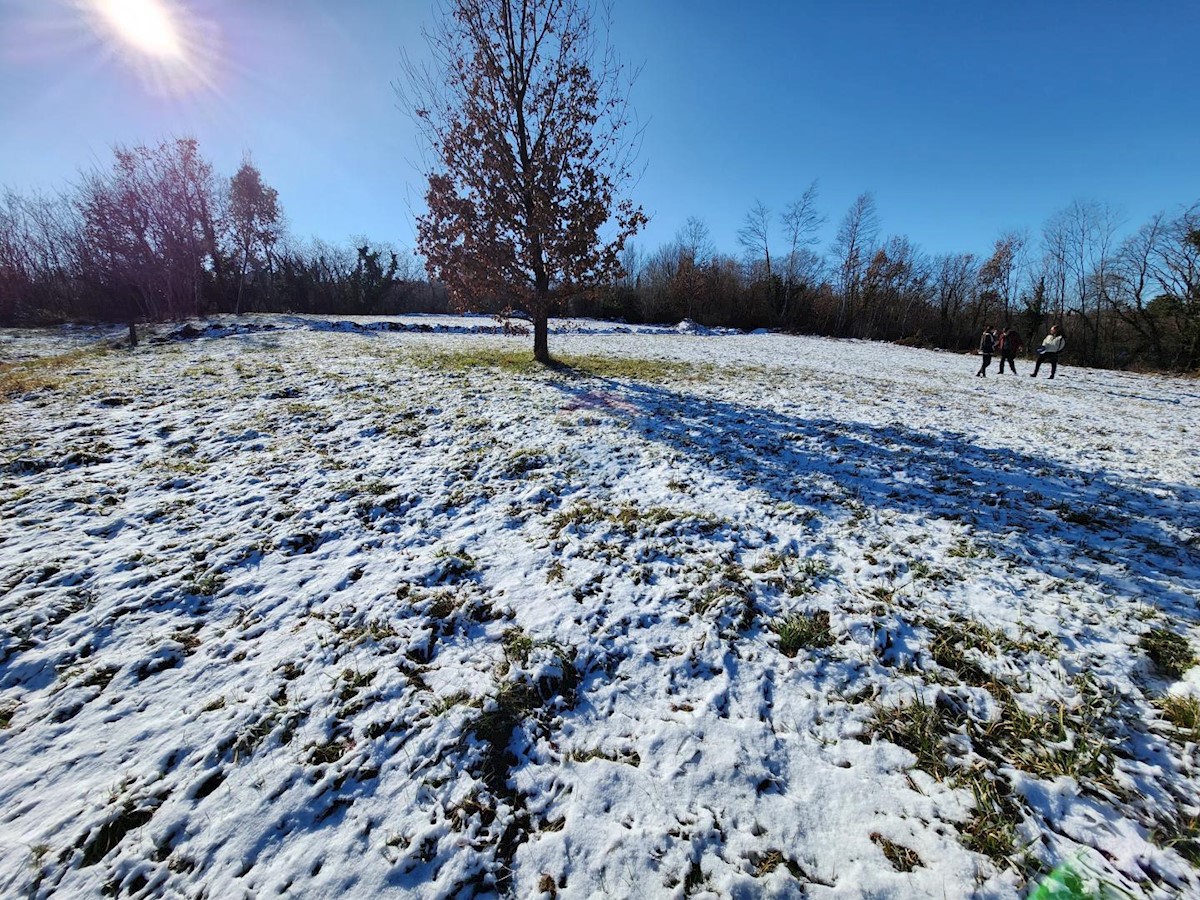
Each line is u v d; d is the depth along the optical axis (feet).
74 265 108.06
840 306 136.56
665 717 9.21
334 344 53.16
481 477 19.07
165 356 44.45
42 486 17.53
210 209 108.88
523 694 9.71
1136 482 19.62
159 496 17.31
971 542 14.84
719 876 6.72
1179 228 98.53
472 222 36.27
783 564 13.76
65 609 11.85
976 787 7.63
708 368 45.98
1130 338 113.80
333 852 7.12
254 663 10.46
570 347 59.98
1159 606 11.73
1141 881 6.42
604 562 13.91
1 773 8.24
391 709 9.36
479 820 7.50
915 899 6.34
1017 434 26.81
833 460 21.63
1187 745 8.17
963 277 136.15
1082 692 9.34
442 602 12.27
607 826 7.37
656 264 168.14
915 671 9.99
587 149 37.27
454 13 35.78
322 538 15.14
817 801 7.61
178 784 8.05
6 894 6.72
